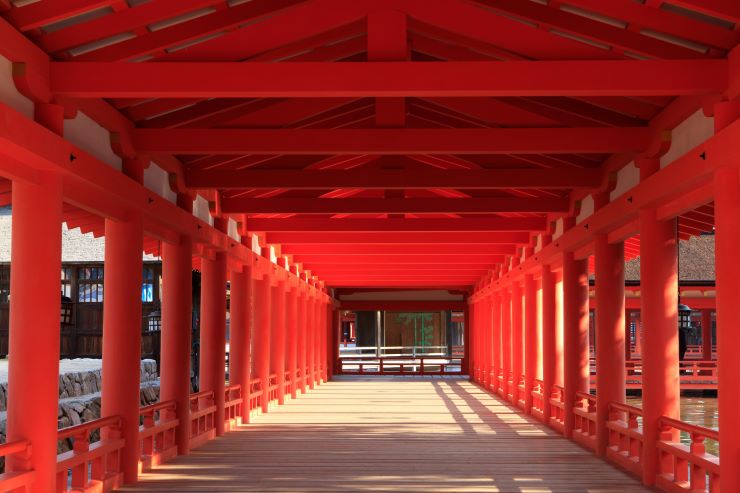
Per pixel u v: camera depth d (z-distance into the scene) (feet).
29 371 20.74
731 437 20.43
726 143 20.04
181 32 21.11
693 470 24.44
